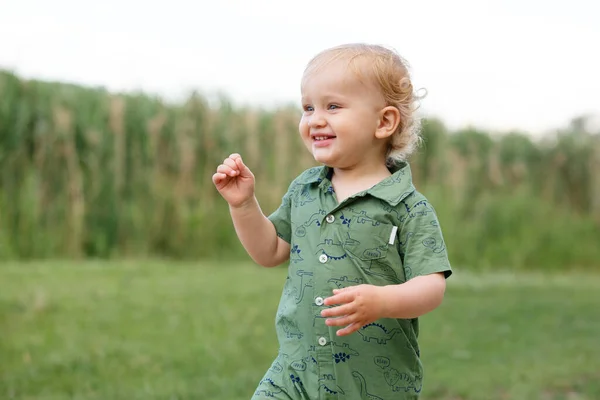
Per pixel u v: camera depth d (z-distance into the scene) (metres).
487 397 4.48
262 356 5.18
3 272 7.80
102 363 4.81
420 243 2.41
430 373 4.97
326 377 2.43
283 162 10.77
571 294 8.61
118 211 9.84
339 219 2.47
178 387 4.37
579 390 4.70
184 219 10.22
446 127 11.90
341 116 2.46
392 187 2.46
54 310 6.23
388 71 2.51
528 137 12.57
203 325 5.98
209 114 10.52
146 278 8.04
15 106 9.23
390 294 2.22
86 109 9.73
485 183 12.07
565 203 12.45
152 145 10.11
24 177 9.23
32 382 4.38
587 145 12.52
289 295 2.52
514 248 11.69
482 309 7.40
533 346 5.85
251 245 2.62
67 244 9.44
